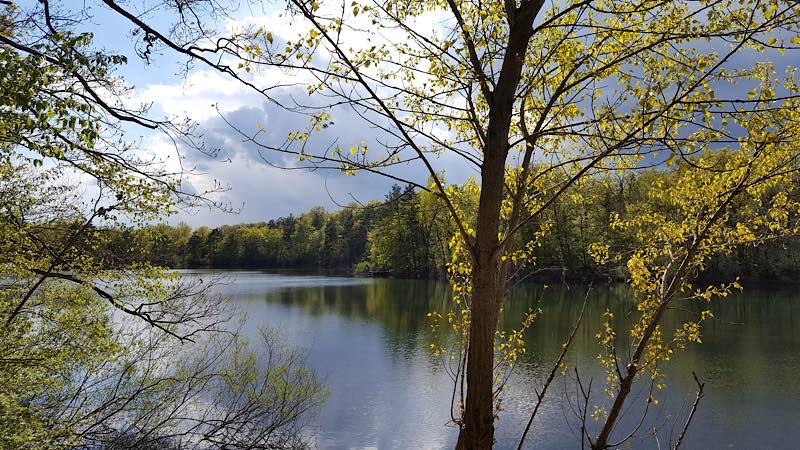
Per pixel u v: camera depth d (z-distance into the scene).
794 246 36.50
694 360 18.59
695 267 6.76
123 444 9.36
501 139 3.95
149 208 7.23
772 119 4.32
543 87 5.54
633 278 6.89
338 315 32.19
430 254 70.06
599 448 5.81
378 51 4.57
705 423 12.62
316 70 3.50
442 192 3.86
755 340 21.86
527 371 17.39
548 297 37.34
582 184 6.48
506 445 11.79
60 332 7.96
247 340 14.02
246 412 11.18
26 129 4.73
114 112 4.91
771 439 11.75
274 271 94.31
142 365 9.95
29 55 4.50
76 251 7.66
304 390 12.34
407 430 12.86
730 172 5.52
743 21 4.02
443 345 22.11
